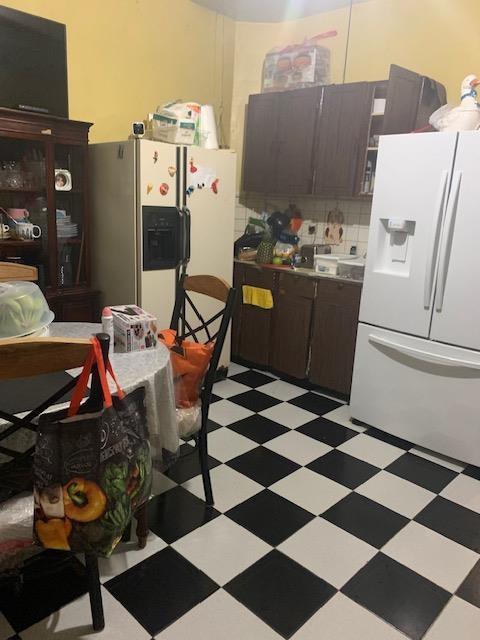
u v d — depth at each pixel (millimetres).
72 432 1147
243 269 3686
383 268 2730
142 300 2982
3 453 1246
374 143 3209
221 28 3844
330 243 3781
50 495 1174
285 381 3617
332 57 3625
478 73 3016
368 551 1893
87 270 3125
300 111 3453
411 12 3215
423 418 2639
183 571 1742
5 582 1622
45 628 1491
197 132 3168
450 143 2342
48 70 2818
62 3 2898
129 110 3406
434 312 2520
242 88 4066
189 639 1479
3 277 2264
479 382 2416
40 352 1081
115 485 1217
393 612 1615
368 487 2314
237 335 3850
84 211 3023
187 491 2211
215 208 3256
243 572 1753
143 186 2822
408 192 2521
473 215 2322
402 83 2895
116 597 1614
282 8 3646
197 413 2012
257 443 2676
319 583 1721
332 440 2756
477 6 2951
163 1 3410
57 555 1707
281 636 1504
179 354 1985
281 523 2027
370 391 2848
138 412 1316
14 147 2746
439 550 1917
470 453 2498
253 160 3832
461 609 1642
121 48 3256
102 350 1134
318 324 3303
